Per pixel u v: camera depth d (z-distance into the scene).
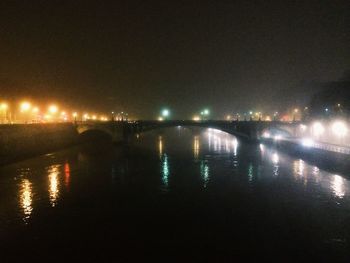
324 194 63.84
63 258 40.12
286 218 51.53
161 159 108.81
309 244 42.72
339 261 38.53
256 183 73.31
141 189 68.88
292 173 83.38
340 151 82.94
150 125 160.25
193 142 171.62
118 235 46.12
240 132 160.62
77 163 99.56
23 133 105.81
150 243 43.69
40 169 89.06
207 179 77.81
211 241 43.94
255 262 38.59
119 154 120.38
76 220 51.66
